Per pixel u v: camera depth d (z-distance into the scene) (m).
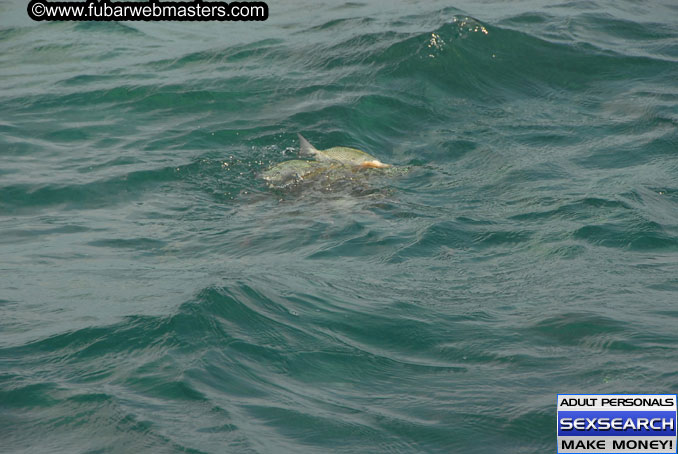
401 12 62.59
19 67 53.59
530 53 51.38
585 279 23.52
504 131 41.31
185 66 52.31
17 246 27.03
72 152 37.81
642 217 28.77
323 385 17.08
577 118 43.09
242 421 15.11
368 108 43.78
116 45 58.25
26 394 16.11
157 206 31.78
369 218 29.56
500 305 21.66
